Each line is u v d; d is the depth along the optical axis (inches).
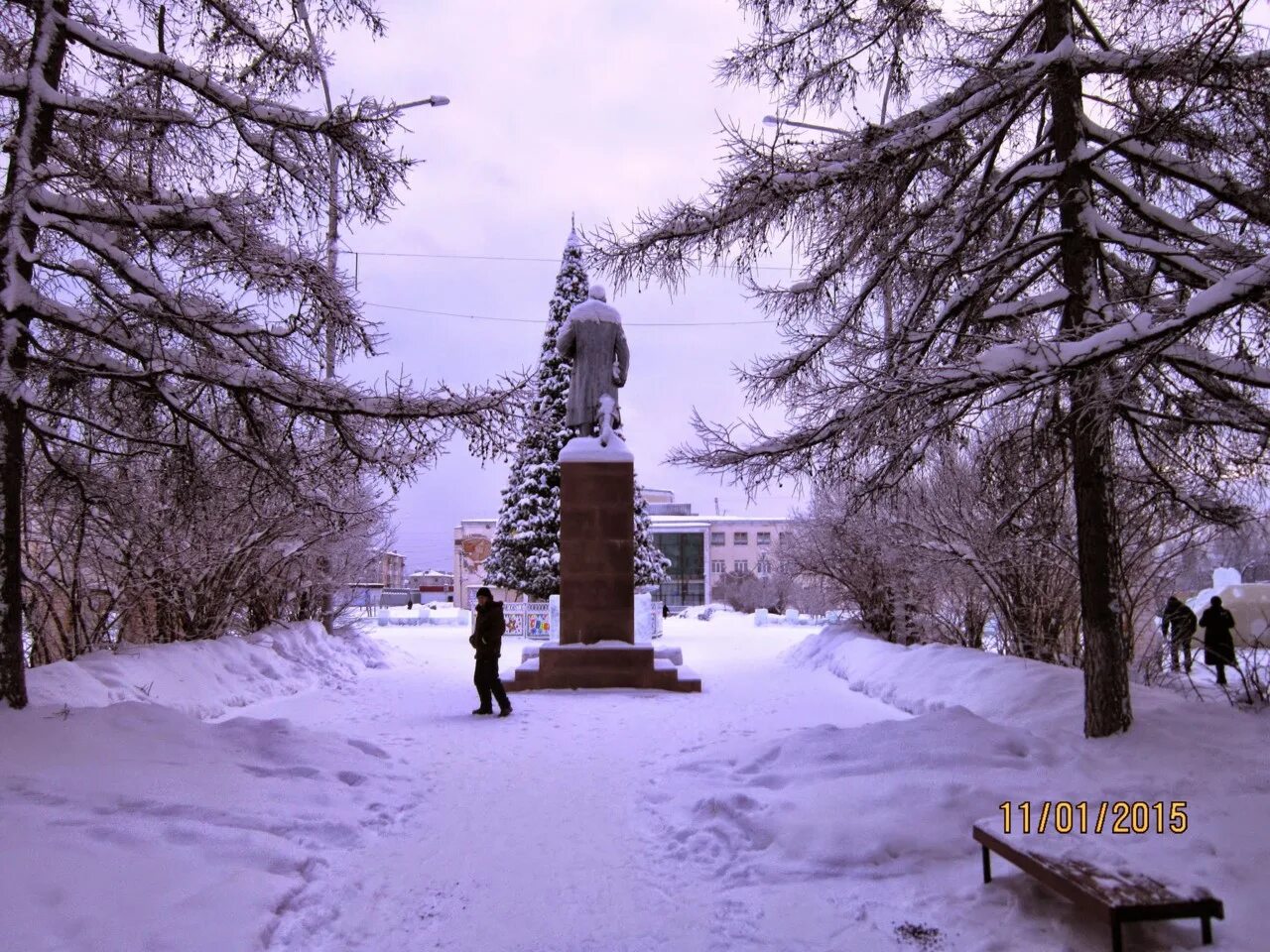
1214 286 188.2
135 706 280.2
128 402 325.1
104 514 370.9
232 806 218.7
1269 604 583.2
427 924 169.0
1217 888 160.9
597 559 535.8
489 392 308.0
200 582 479.2
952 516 450.0
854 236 311.3
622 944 159.2
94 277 271.4
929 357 299.3
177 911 159.0
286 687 487.2
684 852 208.4
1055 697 330.6
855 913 167.6
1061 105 279.1
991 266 291.1
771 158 273.0
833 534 568.4
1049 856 155.8
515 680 510.9
